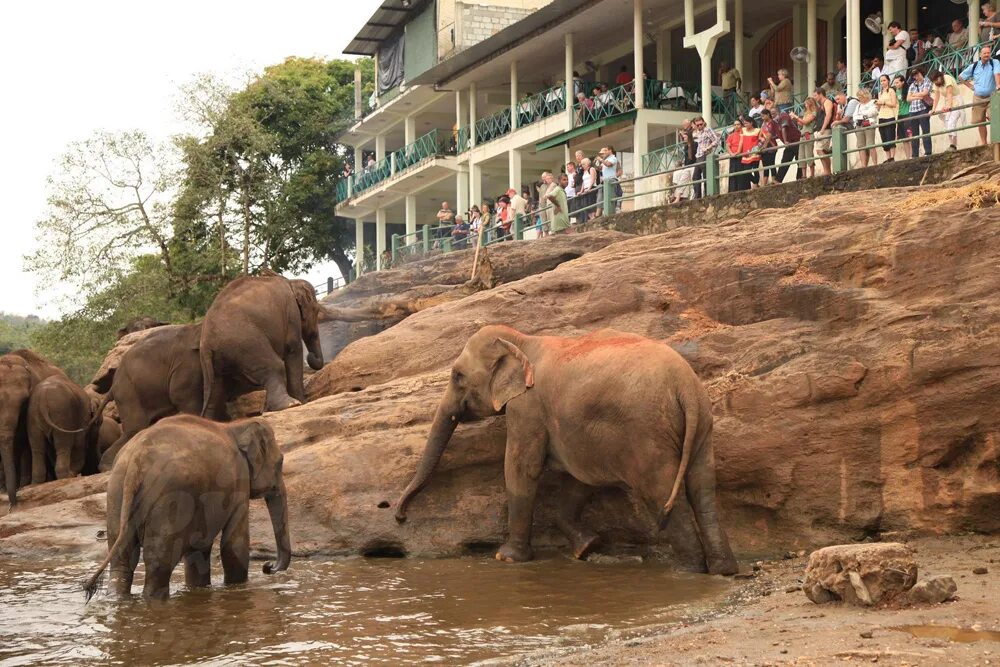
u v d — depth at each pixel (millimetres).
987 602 7621
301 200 45125
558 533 12141
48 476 19016
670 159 24516
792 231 12680
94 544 13148
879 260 11531
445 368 14742
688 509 10523
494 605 9234
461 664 7285
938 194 12086
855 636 6898
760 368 11562
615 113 30203
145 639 8383
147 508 9828
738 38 27438
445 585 10305
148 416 17922
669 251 13688
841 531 10914
